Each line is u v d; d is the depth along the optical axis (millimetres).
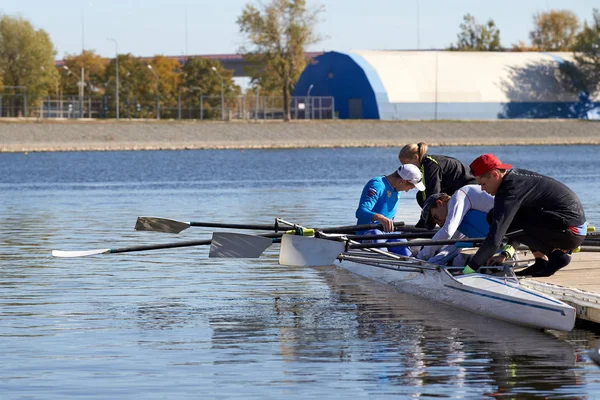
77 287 45469
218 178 145375
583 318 35281
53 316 38531
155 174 156250
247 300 42281
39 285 45938
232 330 36062
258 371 30109
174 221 49531
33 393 27688
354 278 48375
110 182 136625
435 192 44500
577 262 45344
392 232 44062
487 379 29078
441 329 35812
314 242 42000
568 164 185250
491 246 36812
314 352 32562
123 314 39062
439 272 40844
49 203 98938
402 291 44250
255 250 42750
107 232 69812
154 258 55281
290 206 93125
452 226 39156
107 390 28016
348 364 30938
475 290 38062
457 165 44719
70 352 32500
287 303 41500
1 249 59750
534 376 29359
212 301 42031
